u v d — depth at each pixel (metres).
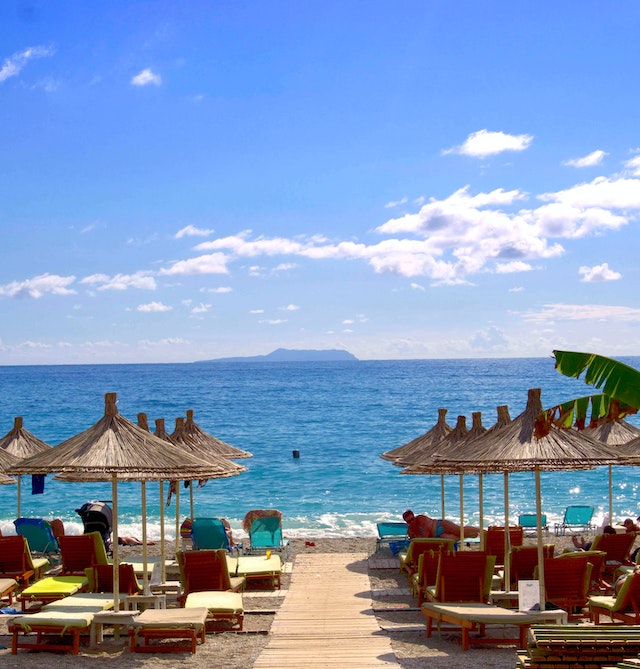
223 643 10.56
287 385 123.38
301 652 9.88
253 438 49.09
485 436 11.06
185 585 12.17
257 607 12.56
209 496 29.17
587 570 11.45
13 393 103.19
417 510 26.00
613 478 32.81
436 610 10.39
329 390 106.56
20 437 18.44
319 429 54.69
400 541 17.08
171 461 10.17
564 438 10.38
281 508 26.56
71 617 10.15
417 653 9.82
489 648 10.08
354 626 11.25
